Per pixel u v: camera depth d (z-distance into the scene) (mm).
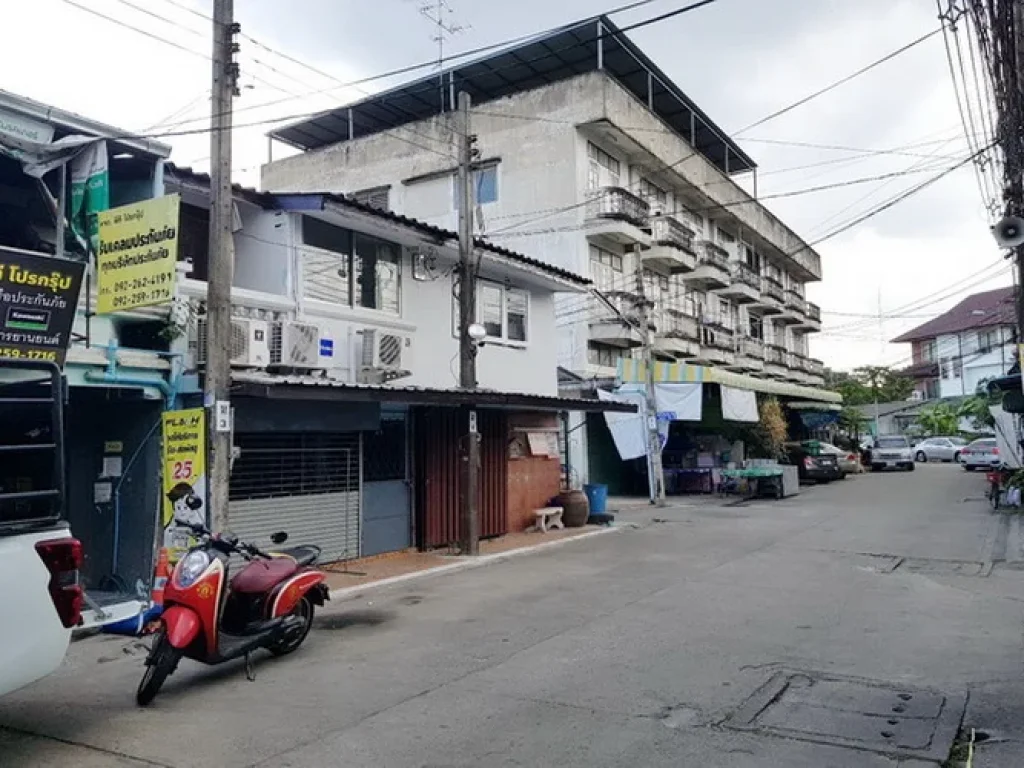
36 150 8102
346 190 30625
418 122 29062
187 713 5676
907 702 5594
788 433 35125
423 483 13484
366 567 11773
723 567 11484
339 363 12625
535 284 17859
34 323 6852
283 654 7148
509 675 6398
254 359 10516
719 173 33688
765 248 40844
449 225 27984
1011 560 11883
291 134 32812
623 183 28156
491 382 16375
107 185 8602
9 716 5652
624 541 14578
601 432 25156
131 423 9727
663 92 30016
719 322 34312
